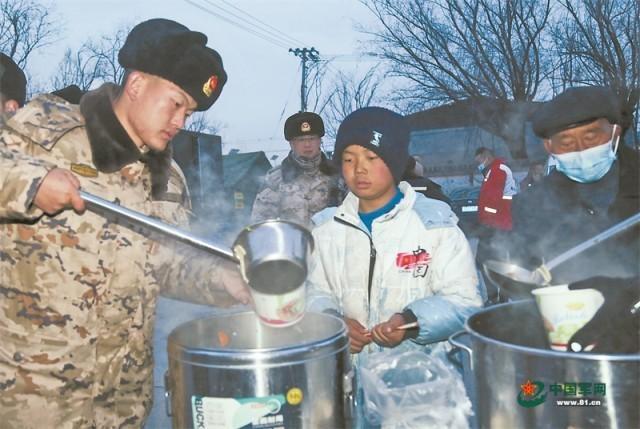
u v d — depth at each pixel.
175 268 1.59
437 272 1.60
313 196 3.55
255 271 1.20
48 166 1.28
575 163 1.71
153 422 2.56
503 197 4.01
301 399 1.15
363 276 1.65
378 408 1.37
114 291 1.42
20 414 1.37
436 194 3.52
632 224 1.36
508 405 1.11
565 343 1.23
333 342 1.21
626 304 1.23
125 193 1.44
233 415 1.15
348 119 1.63
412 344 1.60
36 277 1.36
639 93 11.10
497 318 1.38
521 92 17.31
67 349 1.37
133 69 1.40
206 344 1.42
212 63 1.42
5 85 2.61
